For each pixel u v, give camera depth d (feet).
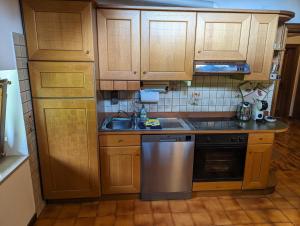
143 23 6.83
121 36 6.88
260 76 7.57
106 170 7.29
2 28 5.05
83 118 6.63
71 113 6.56
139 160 7.29
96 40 6.74
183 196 7.84
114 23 6.77
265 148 7.52
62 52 6.14
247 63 7.40
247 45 7.26
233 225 6.66
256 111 8.40
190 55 7.20
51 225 6.56
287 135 14.90
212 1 8.04
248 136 7.36
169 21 6.89
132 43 6.95
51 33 6.00
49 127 6.61
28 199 6.25
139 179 7.49
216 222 6.77
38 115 6.48
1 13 5.00
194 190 7.77
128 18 6.75
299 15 8.95
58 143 6.77
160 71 7.27
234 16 6.99
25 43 5.99
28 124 6.21
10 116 5.90
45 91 6.31
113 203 7.61
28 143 6.20
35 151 6.69
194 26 6.98
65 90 6.36
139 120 8.12
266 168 7.73
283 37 8.09
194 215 7.06
